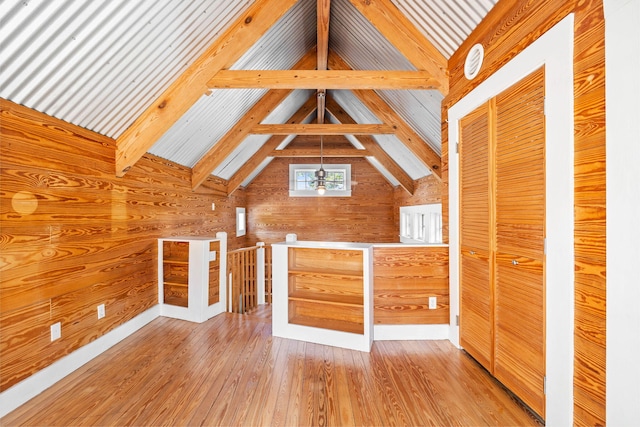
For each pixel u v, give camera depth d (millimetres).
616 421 1225
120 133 2816
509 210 1965
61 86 2023
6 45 1592
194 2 2174
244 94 3869
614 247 1230
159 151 3615
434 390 2053
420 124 3891
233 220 6500
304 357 2533
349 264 2936
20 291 1981
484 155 2223
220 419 1785
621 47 1188
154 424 1748
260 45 3342
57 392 2068
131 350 2693
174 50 2406
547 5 1617
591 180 1357
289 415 1816
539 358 1704
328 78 2736
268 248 5781
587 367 1391
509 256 1969
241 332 3094
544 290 1655
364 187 7398
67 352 2324
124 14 1876
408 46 2754
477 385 2109
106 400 1974
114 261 2869
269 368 2357
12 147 1925
